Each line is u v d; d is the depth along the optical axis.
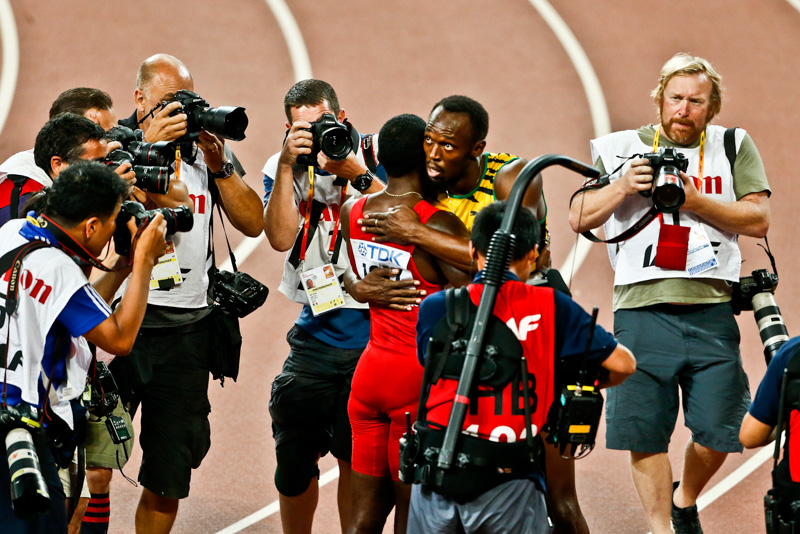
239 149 44.25
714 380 18.84
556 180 41.38
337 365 19.27
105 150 17.00
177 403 19.20
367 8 60.88
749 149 19.56
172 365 19.16
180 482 19.20
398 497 16.64
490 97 50.06
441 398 13.68
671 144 19.61
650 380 19.00
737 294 19.36
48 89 50.06
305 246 19.53
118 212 15.29
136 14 59.28
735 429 18.80
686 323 18.98
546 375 13.61
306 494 19.92
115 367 18.92
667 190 17.94
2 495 14.11
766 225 19.17
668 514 18.94
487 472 13.44
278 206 19.06
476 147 15.47
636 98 49.88
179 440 19.20
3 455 14.14
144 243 15.33
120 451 19.14
